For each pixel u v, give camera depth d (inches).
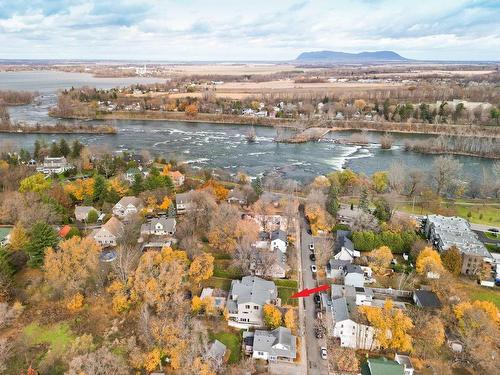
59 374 2920.8
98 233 4630.9
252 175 7810.0
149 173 6756.9
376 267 4323.3
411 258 4552.2
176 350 2977.4
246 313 3501.5
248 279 3865.7
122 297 3535.9
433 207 6023.6
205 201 5251.0
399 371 2780.5
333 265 4232.3
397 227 4960.6
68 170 7239.2
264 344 3154.5
